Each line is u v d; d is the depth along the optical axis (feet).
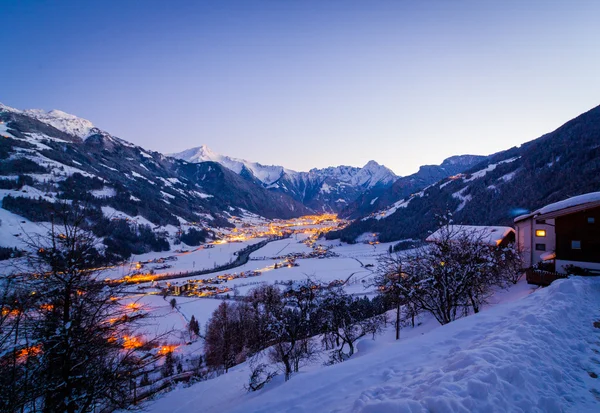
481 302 80.43
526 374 23.90
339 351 75.00
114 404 32.04
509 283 100.58
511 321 40.57
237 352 145.89
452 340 39.50
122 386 32.48
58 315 31.01
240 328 151.02
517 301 54.49
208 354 148.46
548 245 111.34
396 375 31.65
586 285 54.65
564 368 26.91
